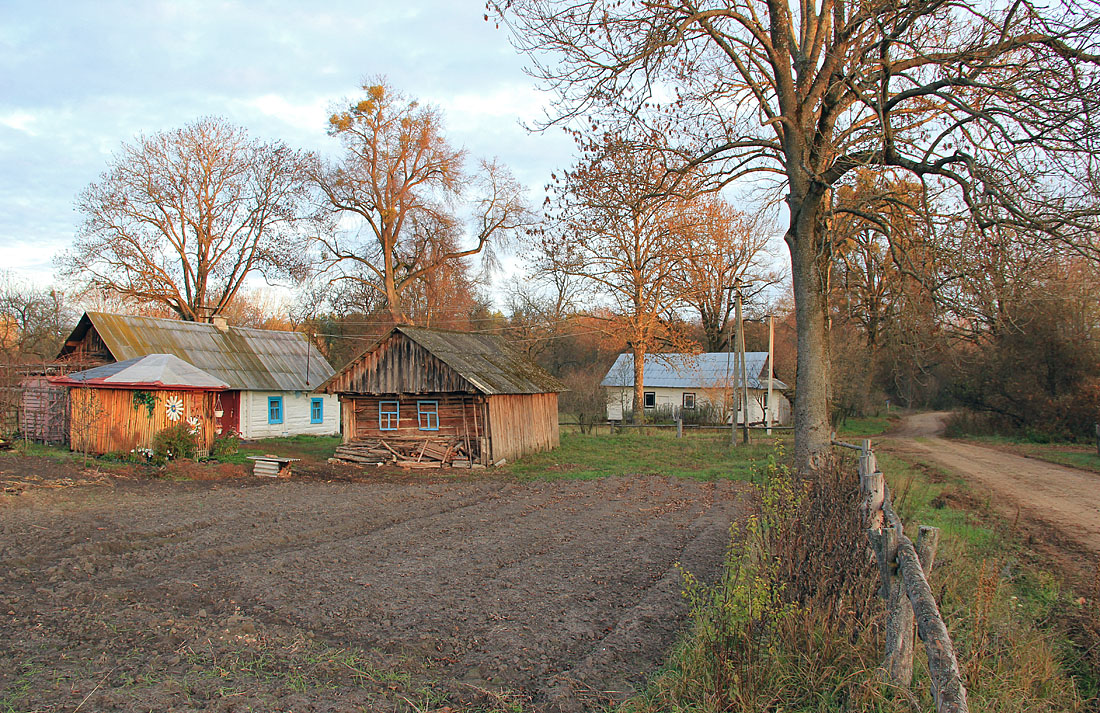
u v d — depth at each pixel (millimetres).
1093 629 6309
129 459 19812
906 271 12156
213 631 6445
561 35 12945
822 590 5410
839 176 12820
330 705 4980
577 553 9984
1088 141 9969
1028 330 30969
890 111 13219
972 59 11320
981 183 11062
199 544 10211
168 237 39000
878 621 5320
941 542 8742
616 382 48469
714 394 42500
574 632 6652
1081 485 16938
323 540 10938
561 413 49594
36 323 44125
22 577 8266
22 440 23203
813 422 13188
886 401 58875
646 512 13805
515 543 10688
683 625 6715
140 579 8375
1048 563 8883
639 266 36062
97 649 6020
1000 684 4832
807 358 13391
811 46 13891
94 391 20406
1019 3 10562
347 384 23641
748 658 4773
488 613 7195
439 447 22469
